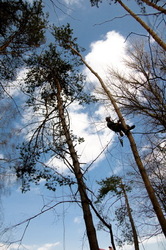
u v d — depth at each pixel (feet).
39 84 25.08
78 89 25.43
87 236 15.51
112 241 12.61
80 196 17.04
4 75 20.42
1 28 18.53
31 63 23.53
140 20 15.75
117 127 17.75
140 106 20.81
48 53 25.12
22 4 18.31
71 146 19.92
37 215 15.20
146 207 26.58
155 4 14.93
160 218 12.04
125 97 22.74
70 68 25.98
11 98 20.18
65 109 23.35
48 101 25.21
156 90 19.31
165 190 21.97
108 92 19.21
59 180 18.47
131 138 15.64
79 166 18.47
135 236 34.37
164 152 20.49
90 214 16.26
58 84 24.90
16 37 19.93
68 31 25.23
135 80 22.79
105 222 13.12
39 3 19.70
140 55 22.65
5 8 17.49
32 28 19.88
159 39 14.51
